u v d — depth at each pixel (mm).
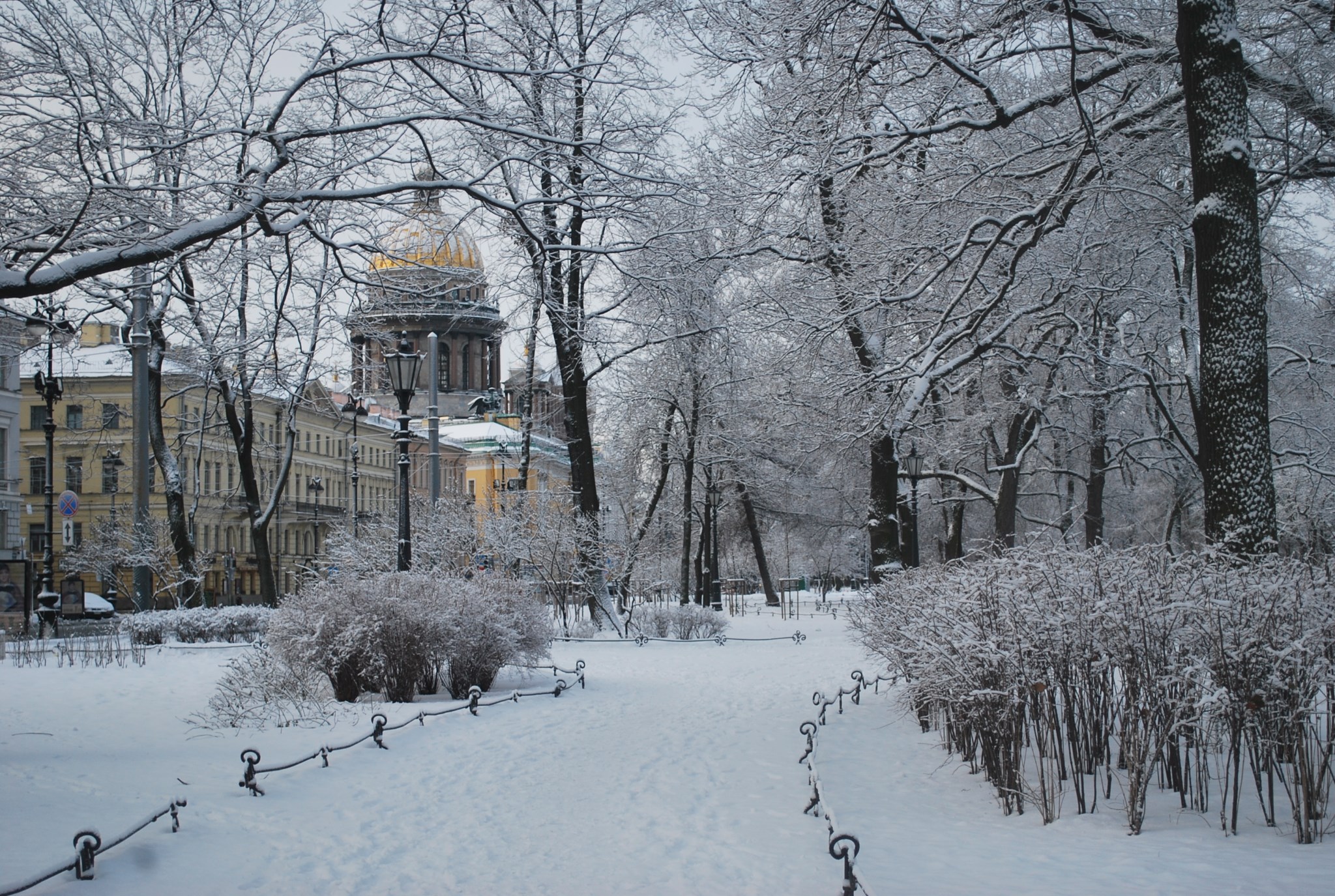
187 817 7918
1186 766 7594
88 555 49375
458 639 15273
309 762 10234
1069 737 7793
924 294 18438
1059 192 14625
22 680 18344
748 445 38281
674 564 59938
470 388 101500
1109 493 42250
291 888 6297
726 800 8523
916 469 28703
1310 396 25531
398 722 12711
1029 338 23766
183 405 36875
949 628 8414
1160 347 24562
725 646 25828
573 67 12594
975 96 16500
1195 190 11070
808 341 18109
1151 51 13828
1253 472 10508
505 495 30328
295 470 72500
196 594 31109
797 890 6047
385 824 7871
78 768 9758
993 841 6930
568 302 25922
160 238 10453
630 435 40188
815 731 10492
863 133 15555
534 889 6270
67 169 12539
